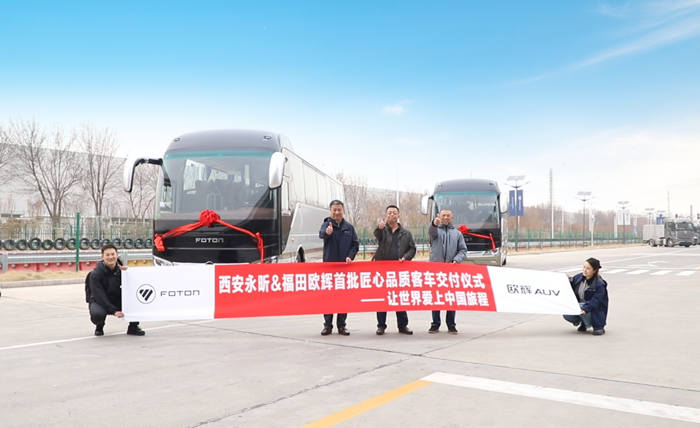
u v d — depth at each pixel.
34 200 31.52
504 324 9.84
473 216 21.89
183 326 9.53
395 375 6.07
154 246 11.70
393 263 8.91
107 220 25.14
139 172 34.34
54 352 7.33
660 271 24.17
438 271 8.96
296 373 6.18
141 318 8.58
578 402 5.11
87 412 4.88
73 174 33.00
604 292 8.68
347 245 8.92
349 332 8.92
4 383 5.81
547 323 9.93
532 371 6.22
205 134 12.61
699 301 13.14
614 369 6.32
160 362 6.74
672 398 5.23
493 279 9.09
